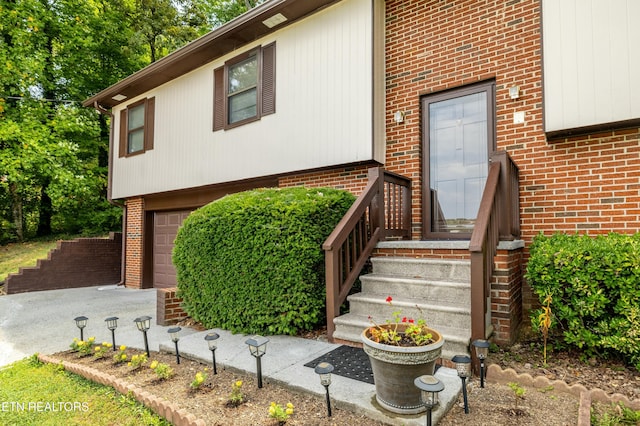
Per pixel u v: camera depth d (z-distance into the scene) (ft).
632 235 11.34
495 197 11.37
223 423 7.64
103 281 34.06
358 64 17.69
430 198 16.97
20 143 36.78
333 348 11.41
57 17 40.88
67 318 19.63
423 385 6.51
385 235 14.98
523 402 8.14
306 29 19.66
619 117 11.56
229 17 57.77
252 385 9.43
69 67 43.55
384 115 18.20
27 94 37.96
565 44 12.50
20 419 8.57
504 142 14.97
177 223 29.73
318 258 13.03
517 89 14.60
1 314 21.01
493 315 11.39
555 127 12.57
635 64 11.42
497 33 15.39
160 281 30.86
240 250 13.52
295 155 19.83
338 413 7.90
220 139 23.77
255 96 22.29
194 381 9.46
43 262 30.55
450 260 12.78
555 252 10.37
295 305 12.73
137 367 11.12
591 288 9.63
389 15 18.53
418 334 7.89
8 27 35.65
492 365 9.34
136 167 30.01
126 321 18.49
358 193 18.74
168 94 27.61
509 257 11.42
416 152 17.10
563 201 13.56
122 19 47.16
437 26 16.99
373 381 8.96
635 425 7.17
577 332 10.00
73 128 39.78
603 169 12.87
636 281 9.19
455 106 16.58
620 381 8.96
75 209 47.91
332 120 18.43
